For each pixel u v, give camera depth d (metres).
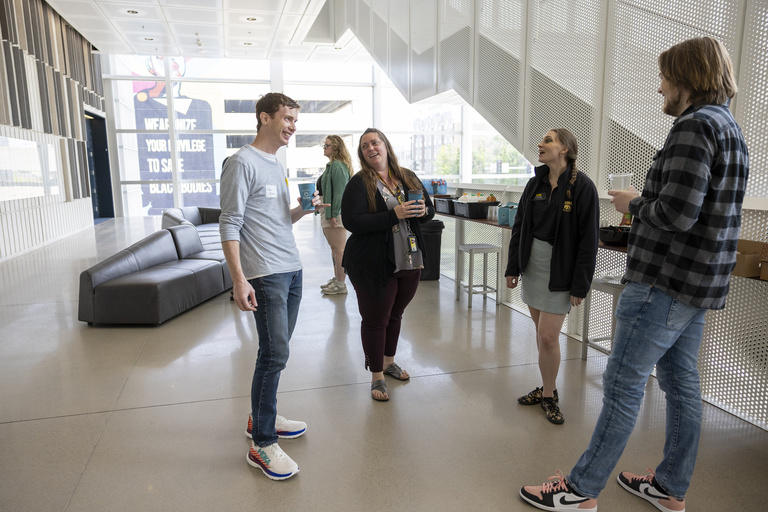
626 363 1.80
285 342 2.23
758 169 2.64
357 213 2.76
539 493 2.04
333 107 16.16
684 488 1.93
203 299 5.11
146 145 15.15
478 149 15.23
